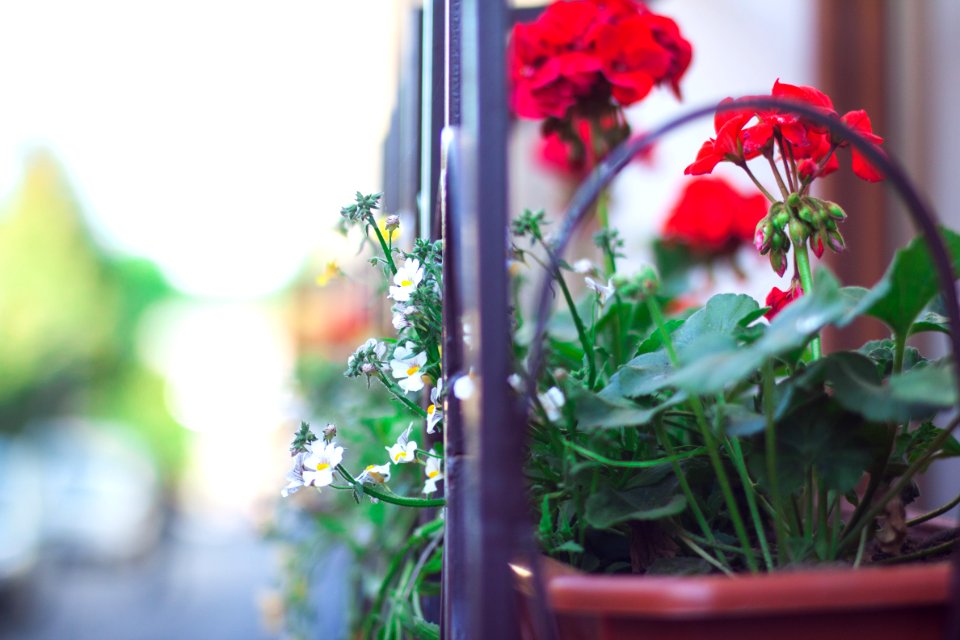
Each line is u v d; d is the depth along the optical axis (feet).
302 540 3.38
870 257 4.41
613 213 5.17
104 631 15.67
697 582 1.35
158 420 42.39
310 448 1.87
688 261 3.85
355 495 1.86
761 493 1.82
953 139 4.23
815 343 1.81
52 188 38.45
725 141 1.86
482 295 1.38
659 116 5.53
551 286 1.43
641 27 2.35
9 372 32.58
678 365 1.64
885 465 1.69
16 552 17.20
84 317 40.34
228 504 34.50
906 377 1.48
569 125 2.59
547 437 1.82
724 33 5.42
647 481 1.78
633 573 1.78
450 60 1.71
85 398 39.40
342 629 2.95
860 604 1.35
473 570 1.48
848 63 4.58
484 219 1.38
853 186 4.43
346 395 3.69
